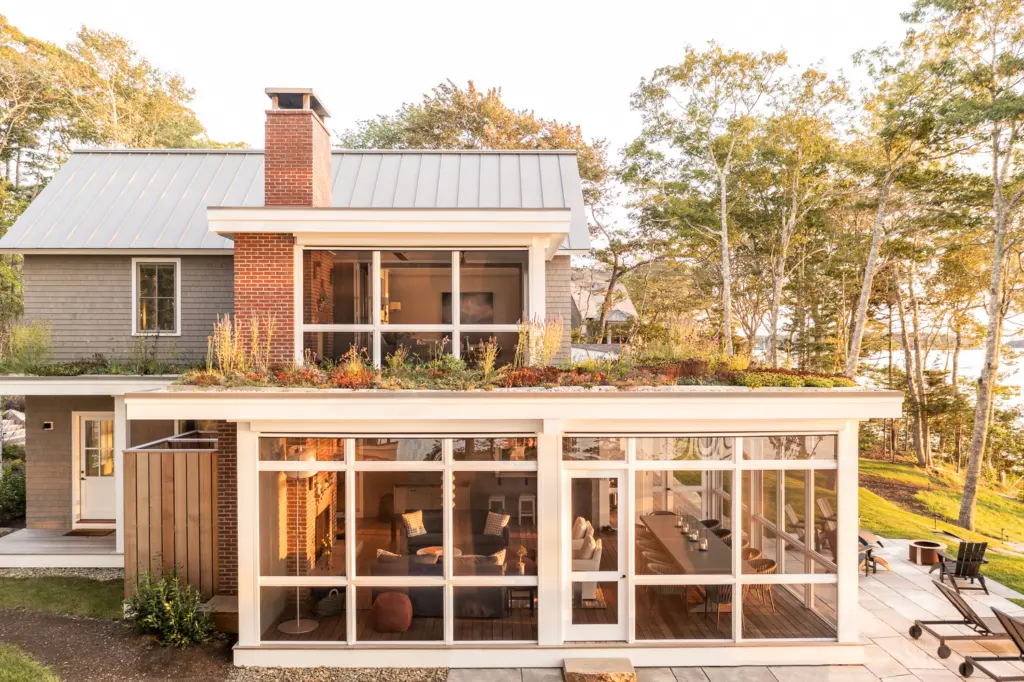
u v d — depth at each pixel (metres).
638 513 9.81
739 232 34.59
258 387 9.66
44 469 15.64
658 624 9.51
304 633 9.52
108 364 14.76
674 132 32.50
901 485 27.66
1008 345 34.03
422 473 9.47
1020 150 24.33
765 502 10.43
